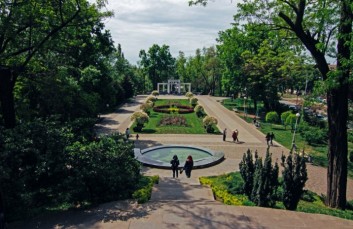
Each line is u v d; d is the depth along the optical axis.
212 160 20.58
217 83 81.69
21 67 13.06
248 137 29.75
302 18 10.88
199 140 27.88
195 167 19.31
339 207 11.51
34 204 8.26
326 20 10.22
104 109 44.38
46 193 8.48
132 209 8.16
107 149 9.66
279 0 11.18
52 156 8.30
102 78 35.72
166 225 7.09
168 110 45.00
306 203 11.93
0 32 11.54
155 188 12.88
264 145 26.64
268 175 9.77
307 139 27.72
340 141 11.45
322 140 27.67
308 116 36.84
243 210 8.13
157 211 7.99
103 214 7.81
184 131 31.50
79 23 14.01
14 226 7.24
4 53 13.55
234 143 27.09
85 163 8.70
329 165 11.82
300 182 9.81
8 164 7.70
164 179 16.05
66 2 13.30
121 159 9.79
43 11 12.80
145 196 9.51
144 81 93.50
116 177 9.06
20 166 8.00
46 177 8.39
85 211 8.06
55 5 13.05
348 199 14.72
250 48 43.56
